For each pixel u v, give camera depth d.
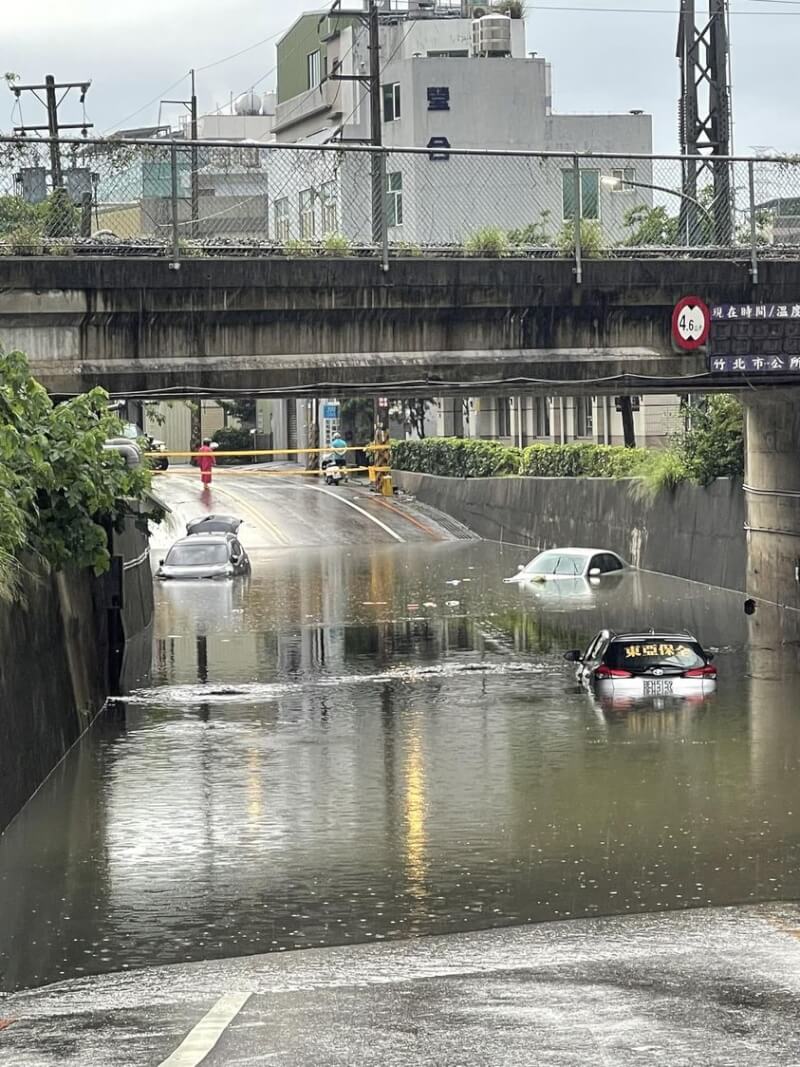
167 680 35.47
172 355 31.05
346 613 48.84
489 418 99.31
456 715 30.12
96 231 30.75
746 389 37.94
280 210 32.19
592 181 34.69
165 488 93.62
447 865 19.25
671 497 59.50
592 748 26.48
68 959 15.80
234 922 17.00
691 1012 11.74
